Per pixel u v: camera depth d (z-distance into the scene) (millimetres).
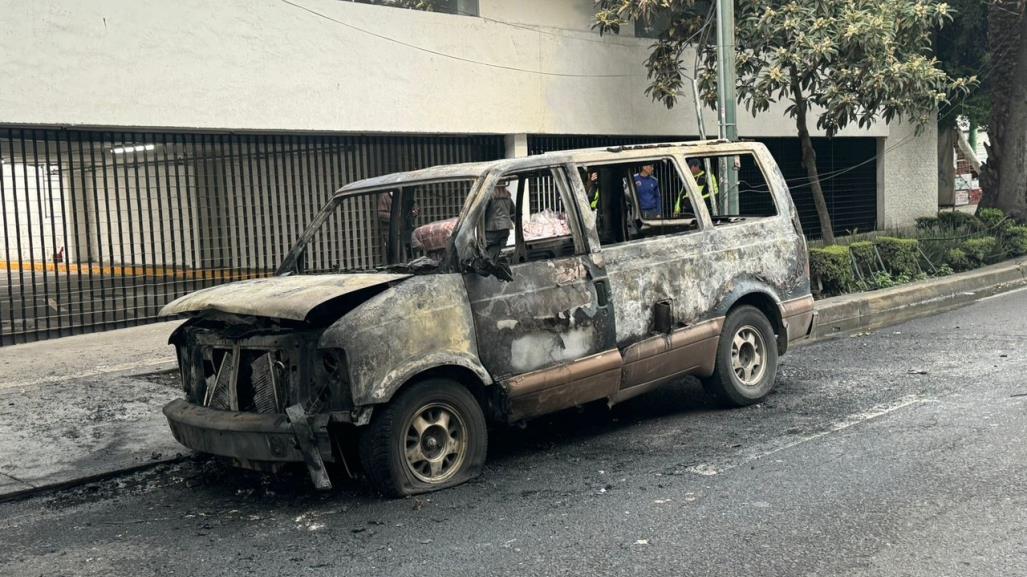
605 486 5414
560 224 6238
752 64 14875
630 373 6344
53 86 10008
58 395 7938
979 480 5082
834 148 21047
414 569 4285
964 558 4074
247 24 11516
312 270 6332
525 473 5777
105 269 14250
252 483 5922
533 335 5816
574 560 4289
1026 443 5707
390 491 5297
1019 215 18328
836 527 4523
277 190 12211
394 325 5195
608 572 4121
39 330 10367
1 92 9664
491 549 4488
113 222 14219
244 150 12258
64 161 13742
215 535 4949
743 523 4652
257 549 4691
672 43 15750
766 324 7348
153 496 5750
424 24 13367
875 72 13656
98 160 14039
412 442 5371
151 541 4910
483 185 5848
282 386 5242
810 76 14062
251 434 5207
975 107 23578
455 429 5566
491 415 5754
